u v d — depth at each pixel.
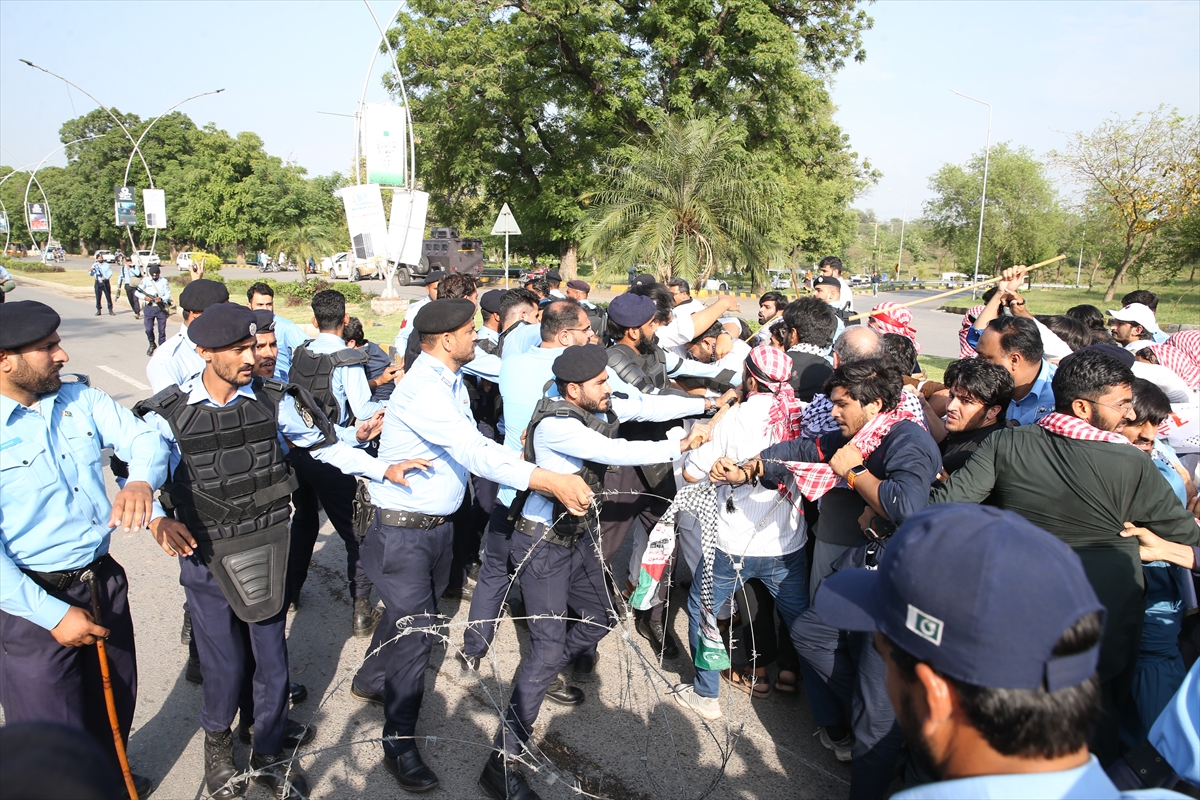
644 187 10.47
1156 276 41.31
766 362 3.37
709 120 11.10
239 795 3.08
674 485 4.04
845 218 46.62
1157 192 26.80
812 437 3.35
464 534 4.66
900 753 3.00
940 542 1.06
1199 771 1.73
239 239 49.50
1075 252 56.22
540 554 3.07
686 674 3.95
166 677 3.89
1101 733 2.69
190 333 2.85
